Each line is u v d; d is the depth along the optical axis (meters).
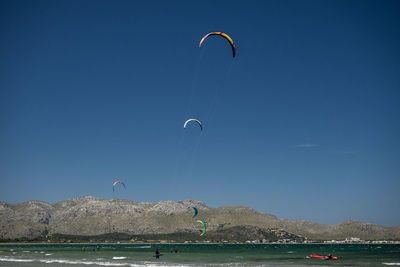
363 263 72.56
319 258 91.31
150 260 80.81
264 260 82.25
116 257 93.38
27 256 99.88
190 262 75.00
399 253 127.00
